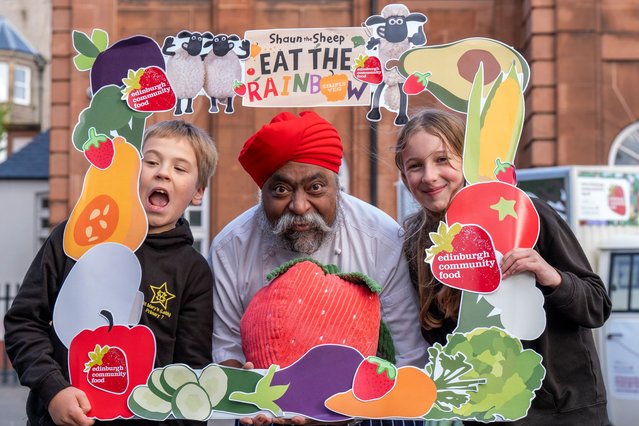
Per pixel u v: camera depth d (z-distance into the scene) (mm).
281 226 3418
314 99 3488
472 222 3332
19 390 14539
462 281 3320
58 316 3344
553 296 3303
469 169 3357
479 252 3320
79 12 15078
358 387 3262
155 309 3375
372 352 3328
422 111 3441
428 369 3291
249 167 3432
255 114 14328
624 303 9484
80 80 15086
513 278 3301
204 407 3291
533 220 3330
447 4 14805
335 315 3273
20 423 10562
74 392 3270
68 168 15055
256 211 3660
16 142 29922
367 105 3477
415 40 3459
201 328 3459
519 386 3273
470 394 3279
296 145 3350
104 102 3453
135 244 3375
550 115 14102
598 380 3447
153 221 3428
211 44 3492
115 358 3326
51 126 15078
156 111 3463
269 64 3490
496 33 14812
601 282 3467
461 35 14812
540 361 3268
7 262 22531
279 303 3289
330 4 14742
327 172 3412
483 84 3410
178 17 15062
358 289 3328
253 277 3600
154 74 3469
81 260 3365
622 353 9398
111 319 3340
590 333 3508
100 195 3410
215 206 14305
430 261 3336
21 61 29969
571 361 3406
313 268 3346
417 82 3451
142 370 3322
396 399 3271
